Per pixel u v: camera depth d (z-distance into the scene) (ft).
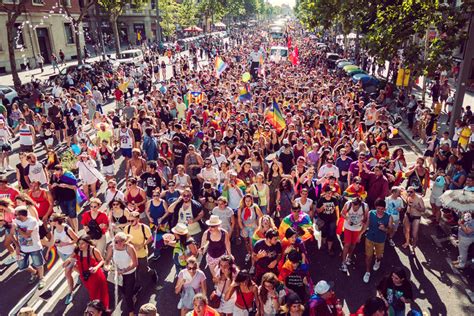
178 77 83.25
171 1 221.46
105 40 198.39
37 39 134.51
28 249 24.62
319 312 17.46
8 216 26.25
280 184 29.12
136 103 57.36
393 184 32.63
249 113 52.39
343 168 33.94
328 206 27.55
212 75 87.10
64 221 23.91
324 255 28.78
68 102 54.80
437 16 51.96
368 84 84.99
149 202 27.35
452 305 23.47
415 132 57.00
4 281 26.09
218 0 271.49
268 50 155.22
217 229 22.57
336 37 183.01
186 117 53.52
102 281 21.06
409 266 27.27
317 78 84.28
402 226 32.42
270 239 21.08
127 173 37.47
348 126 46.68
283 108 55.31
